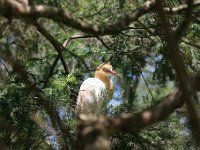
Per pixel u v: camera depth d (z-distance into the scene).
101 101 12.88
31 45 15.58
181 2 11.27
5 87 11.48
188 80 4.20
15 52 15.30
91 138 3.33
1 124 11.01
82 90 12.73
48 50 16.16
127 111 12.39
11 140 11.09
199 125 3.59
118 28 7.05
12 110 11.35
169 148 12.27
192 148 12.15
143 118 3.65
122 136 11.98
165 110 3.75
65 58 14.67
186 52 13.37
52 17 5.72
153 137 12.25
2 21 13.02
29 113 11.37
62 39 15.27
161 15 4.03
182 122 12.21
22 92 11.39
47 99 11.19
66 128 11.08
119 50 13.91
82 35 14.30
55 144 11.10
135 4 12.48
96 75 14.85
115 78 15.89
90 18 13.58
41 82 12.47
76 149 3.36
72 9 14.02
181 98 3.81
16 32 15.64
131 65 14.59
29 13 4.82
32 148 11.16
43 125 11.25
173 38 3.87
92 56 15.82
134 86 16.19
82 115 3.51
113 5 13.37
